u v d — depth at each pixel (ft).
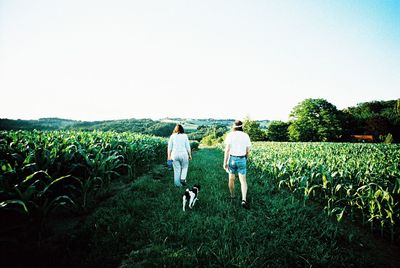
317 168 21.30
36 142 21.81
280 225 12.24
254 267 8.32
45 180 12.79
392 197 12.40
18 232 10.55
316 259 8.92
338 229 11.89
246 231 11.05
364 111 235.81
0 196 10.43
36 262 8.32
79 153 16.83
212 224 11.74
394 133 179.42
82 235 10.30
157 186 19.84
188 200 14.19
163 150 48.11
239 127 15.98
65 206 13.21
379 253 10.05
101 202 15.51
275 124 206.18
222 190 19.16
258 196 17.52
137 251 9.36
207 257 8.79
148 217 12.75
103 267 8.24
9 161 14.12
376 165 24.57
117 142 26.40
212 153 68.90
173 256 8.80
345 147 67.72
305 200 17.07
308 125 174.91
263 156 36.35
